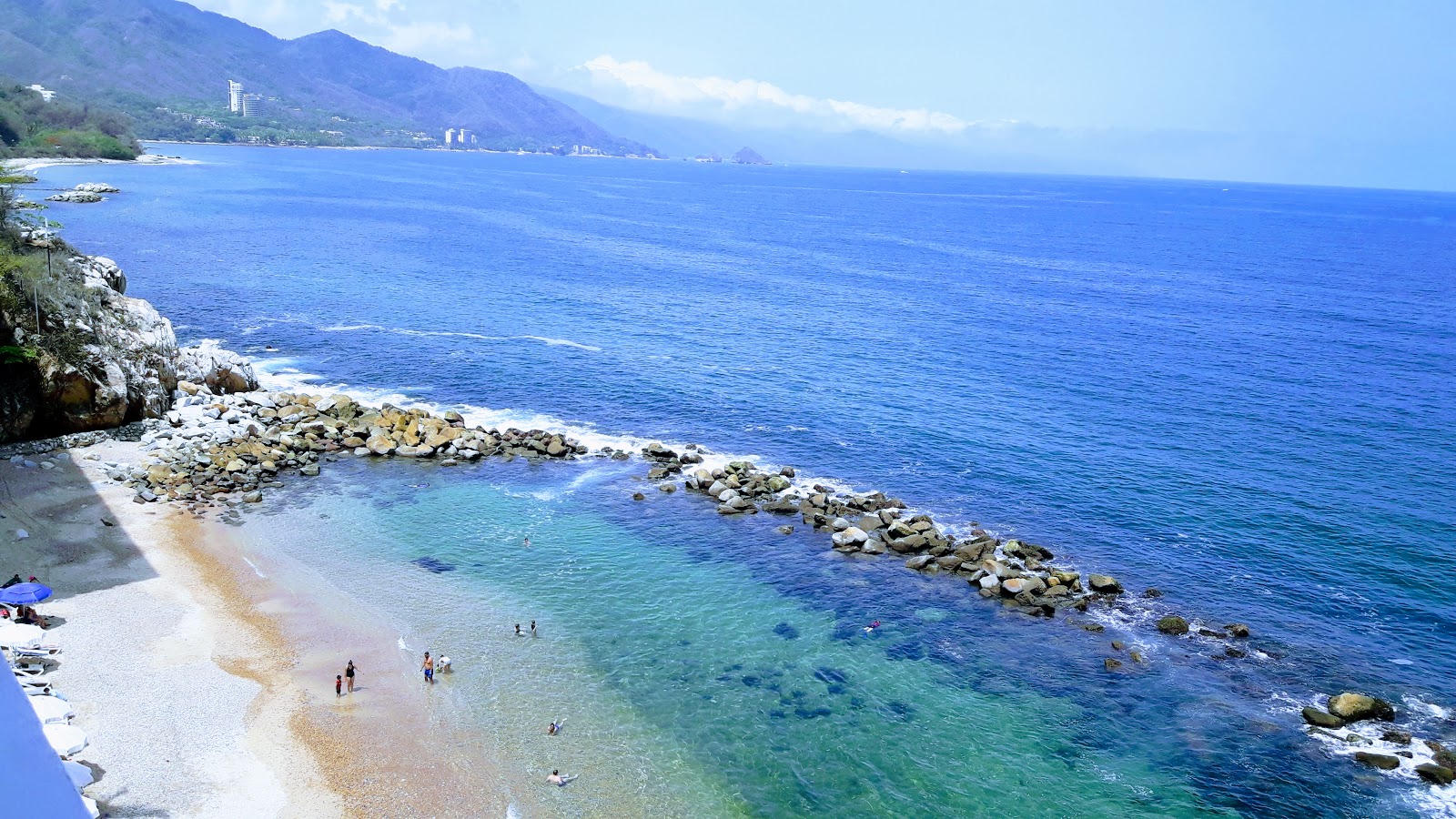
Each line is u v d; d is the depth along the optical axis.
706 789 36.81
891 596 52.97
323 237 177.38
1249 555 58.56
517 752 38.09
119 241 155.25
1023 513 63.97
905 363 101.44
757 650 47.03
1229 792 38.16
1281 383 95.88
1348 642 49.22
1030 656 47.47
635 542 58.03
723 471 67.56
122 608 45.78
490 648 45.50
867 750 39.81
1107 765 39.59
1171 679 45.75
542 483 66.19
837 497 65.62
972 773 38.78
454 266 152.12
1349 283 168.75
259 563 52.09
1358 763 39.84
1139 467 72.31
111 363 67.81
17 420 63.75
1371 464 73.50
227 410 73.44
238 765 35.53
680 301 131.50
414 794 35.19
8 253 69.12
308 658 43.34
